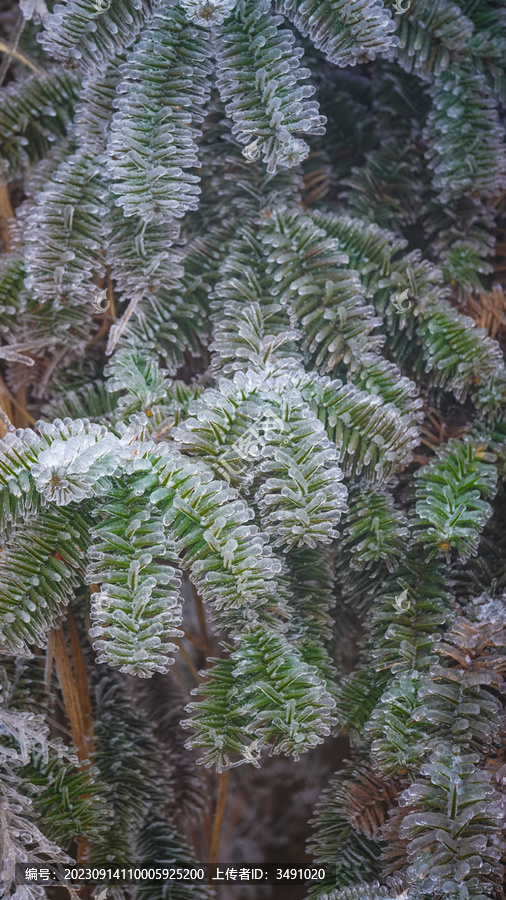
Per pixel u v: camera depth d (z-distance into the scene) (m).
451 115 0.94
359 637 0.97
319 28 0.88
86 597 0.95
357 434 0.89
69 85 0.95
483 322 0.96
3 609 0.84
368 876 0.90
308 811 1.31
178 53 0.88
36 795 0.88
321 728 0.84
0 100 0.94
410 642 0.89
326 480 0.86
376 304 0.94
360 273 0.93
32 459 0.84
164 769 0.96
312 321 0.91
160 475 0.84
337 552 0.94
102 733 0.96
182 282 0.93
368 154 1.00
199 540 0.84
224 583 0.84
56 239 0.90
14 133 0.95
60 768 0.89
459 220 0.98
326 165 1.00
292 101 0.87
